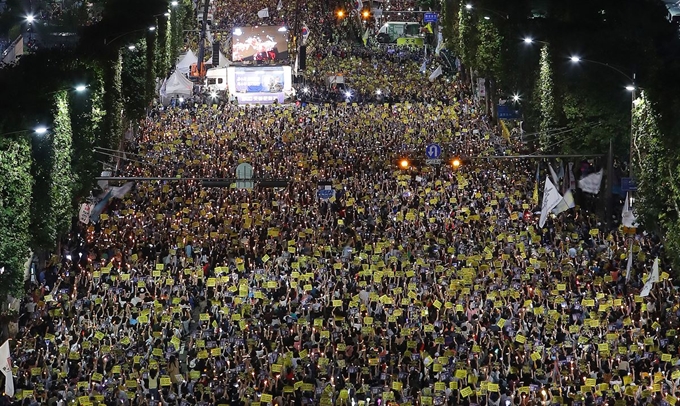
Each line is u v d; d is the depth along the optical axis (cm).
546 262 13962
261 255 14862
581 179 17175
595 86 17012
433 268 13925
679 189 12431
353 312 12181
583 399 9706
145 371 10488
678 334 11431
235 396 10138
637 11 18725
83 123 16325
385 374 10438
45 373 10650
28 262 14050
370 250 14700
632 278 13638
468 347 11175
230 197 17850
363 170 19700
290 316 12150
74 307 12719
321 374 10456
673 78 13175
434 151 17775
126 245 15312
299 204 17412
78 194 16062
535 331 11656
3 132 12394
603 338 11469
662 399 9638
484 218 16425
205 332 11656
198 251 14838
